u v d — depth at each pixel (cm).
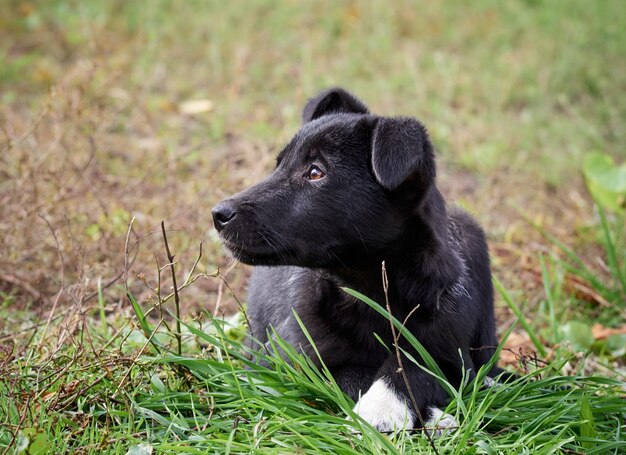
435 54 1532
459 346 661
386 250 645
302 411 594
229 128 1276
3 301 834
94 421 589
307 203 640
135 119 1246
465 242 725
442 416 583
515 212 1132
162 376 648
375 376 646
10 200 905
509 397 631
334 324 664
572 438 566
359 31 1617
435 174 622
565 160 1246
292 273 709
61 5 1606
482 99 1434
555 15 1648
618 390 674
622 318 891
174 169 1028
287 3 1695
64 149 1044
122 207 959
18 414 572
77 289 759
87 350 673
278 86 1420
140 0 1650
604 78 1454
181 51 1520
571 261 1002
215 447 555
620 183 1009
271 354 688
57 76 1371
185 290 873
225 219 637
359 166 640
